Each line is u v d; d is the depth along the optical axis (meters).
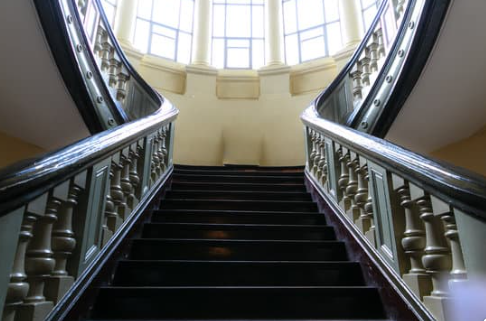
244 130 5.92
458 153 3.46
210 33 6.58
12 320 1.10
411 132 3.27
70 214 1.45
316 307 1.71
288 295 1.72
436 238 1.35
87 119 3.08
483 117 3.06
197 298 1.69
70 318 1.39
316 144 3.33
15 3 2.10
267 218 2.74
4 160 3.48
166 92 5.94
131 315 1.65
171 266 1.94
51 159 1.23
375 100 3.06
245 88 6.19
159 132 3.12
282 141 5.80
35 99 2.94
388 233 1.69
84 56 2.86
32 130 3.41
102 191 1.77
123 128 2.12
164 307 1.67
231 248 2.22
